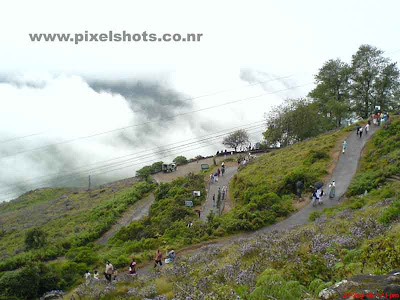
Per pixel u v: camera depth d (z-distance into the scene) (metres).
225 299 11.10
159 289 19.44
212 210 47.09
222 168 65.12
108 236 51.22
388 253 9.72
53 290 28.44
